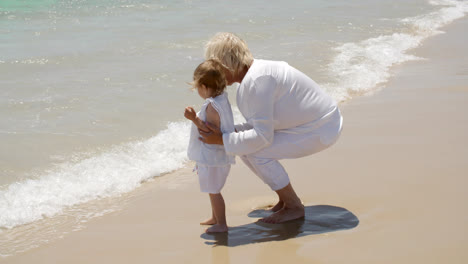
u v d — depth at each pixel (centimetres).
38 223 392
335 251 312
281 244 328
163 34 1118
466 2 1898
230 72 352
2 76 780
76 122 605
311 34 1170
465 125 557
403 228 334
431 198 378
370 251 308
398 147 498
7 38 1052
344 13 1505
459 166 438
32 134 566
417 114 611
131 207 412
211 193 354
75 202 428
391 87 763
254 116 341
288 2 1659
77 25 1204
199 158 351
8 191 441
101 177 471
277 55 951
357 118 611
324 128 358
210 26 1220
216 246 333
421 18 1483
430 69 881
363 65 894
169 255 326
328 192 407
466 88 727
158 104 672
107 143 550
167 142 554
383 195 392
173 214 396
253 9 1486
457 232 323
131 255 329
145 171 484
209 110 346
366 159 472
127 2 1532
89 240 356
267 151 358
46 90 718
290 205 367
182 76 801
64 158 511
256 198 416
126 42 1033
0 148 526
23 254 341
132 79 779
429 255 298
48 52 938
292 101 346
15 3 1456
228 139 341
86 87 735
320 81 787
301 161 478
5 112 628
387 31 1262
